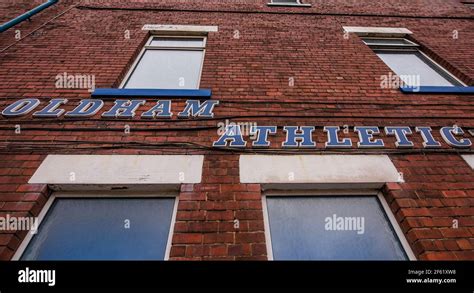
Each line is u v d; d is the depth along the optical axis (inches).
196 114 141.6
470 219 104.3
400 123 143.9
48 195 108.9
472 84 181.5
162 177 112.7
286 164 120.4
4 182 107.3
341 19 250.4
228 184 112.0
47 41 193.8
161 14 239.6
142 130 132.4
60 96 149.8
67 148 121.9
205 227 98.1
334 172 118.1
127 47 193.5
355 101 157.4
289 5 265.0
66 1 246.2
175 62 194.9
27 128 129.3
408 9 271.1
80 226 103.7
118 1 250.4
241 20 238.2
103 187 110.9
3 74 161.5
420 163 124.3
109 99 148.3
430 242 97.3
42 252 96.6
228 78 170.7
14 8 237.5
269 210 111.3
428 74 203.6
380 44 231.0
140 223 105.4
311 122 141.9
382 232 107.0
